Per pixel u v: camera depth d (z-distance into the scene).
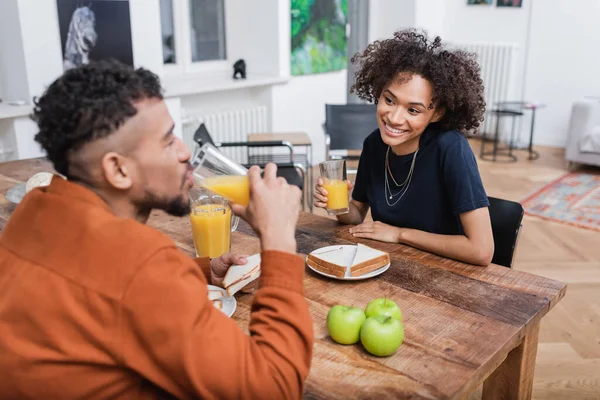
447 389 0.89
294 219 0.83
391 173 1.65
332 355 0.98
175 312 0.67
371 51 1.60
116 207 0.77
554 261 3.16
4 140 3.26
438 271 1.32
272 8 4.41
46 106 0.71
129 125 0.71
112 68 0.72
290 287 0.78
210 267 1.23
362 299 1.19
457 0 6.13
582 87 5.59
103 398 0.72
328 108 3.74
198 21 4.47
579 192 4.38
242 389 0.69
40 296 0.68
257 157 4.05
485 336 1.04
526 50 5.83
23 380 0.69
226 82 4.17
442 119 1.57
